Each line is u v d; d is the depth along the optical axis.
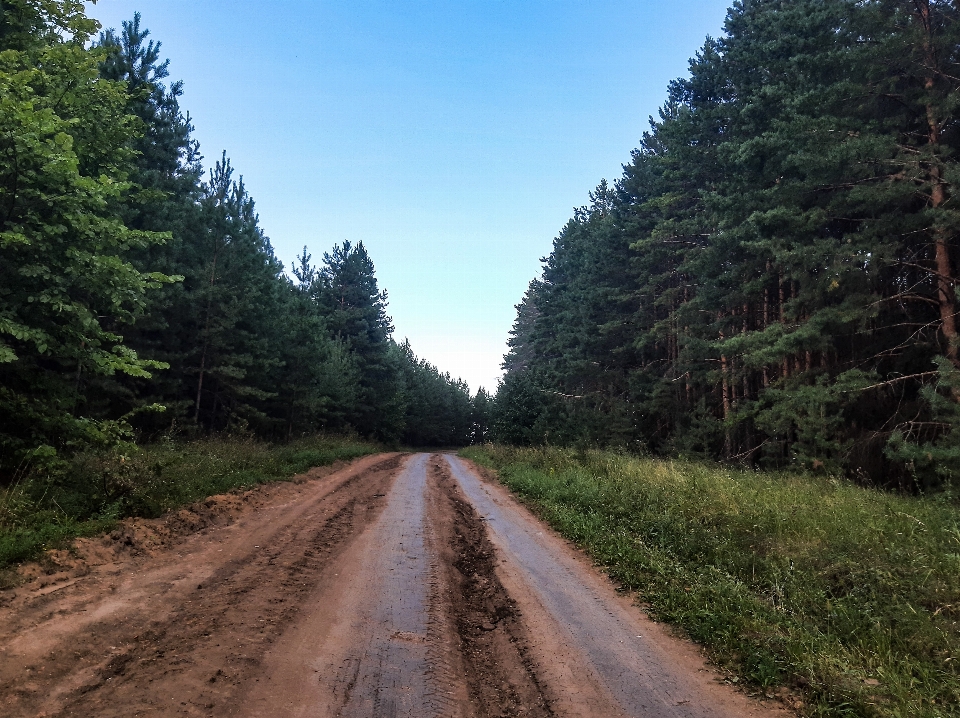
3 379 11.14
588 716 3.89
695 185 26.92
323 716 3.72
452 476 22.31
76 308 10.03
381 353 55.97
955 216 13.38
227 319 24.78
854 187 15.40
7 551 6.38
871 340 17.80
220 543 8.47
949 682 4.23
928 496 12.38
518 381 39.50
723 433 23.20
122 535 7.94
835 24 16.97
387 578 7.12
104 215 12.92
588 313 35.19
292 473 17.92
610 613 6.11
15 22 12.13
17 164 9.23
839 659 4.63
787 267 16.56
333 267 55.62
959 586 5.80
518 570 7.80
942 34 14.74
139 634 4.90
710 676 4.61
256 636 5.01
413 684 4.26
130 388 21.50
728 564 7.39
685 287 28.33
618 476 14.44
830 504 9.41
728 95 24.41
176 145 24.39
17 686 3.83
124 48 21.78
